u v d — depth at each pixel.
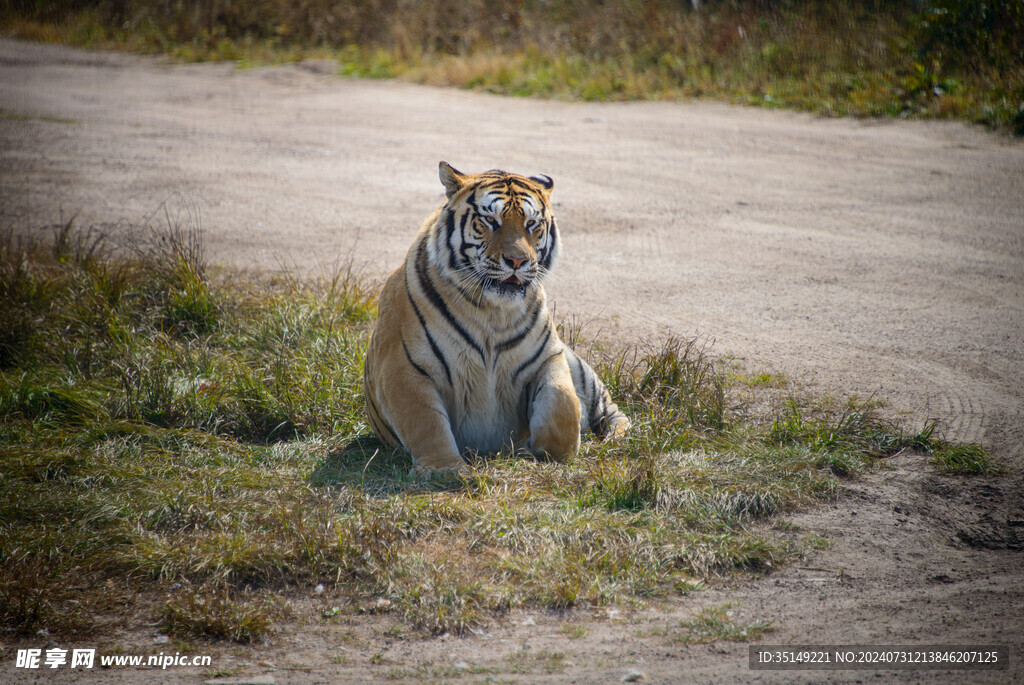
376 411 9.65
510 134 25.34
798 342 12.68
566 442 9.16
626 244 17.05
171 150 23.97
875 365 11.88
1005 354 12.13
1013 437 9.96
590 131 25.58
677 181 20.94
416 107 29.05
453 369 9.05
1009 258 15.92
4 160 22.55
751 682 5.89
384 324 9.38
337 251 16.33
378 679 5.97
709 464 9.18
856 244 16.81
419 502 8.09
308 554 7.38
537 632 6.59
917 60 27.86
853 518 8.39
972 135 23.92
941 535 8.23
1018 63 26.34
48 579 7.04
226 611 6.63
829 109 26.75
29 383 10.44
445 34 36.78
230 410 10.31
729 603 7.01
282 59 37.03
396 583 7.08
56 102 29.72
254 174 21.75
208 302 12.78
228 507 8.11
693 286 14.93
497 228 8.78
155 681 5.92
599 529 7.77
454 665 6.14
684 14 35.53
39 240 15.78
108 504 8.04
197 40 39.78
